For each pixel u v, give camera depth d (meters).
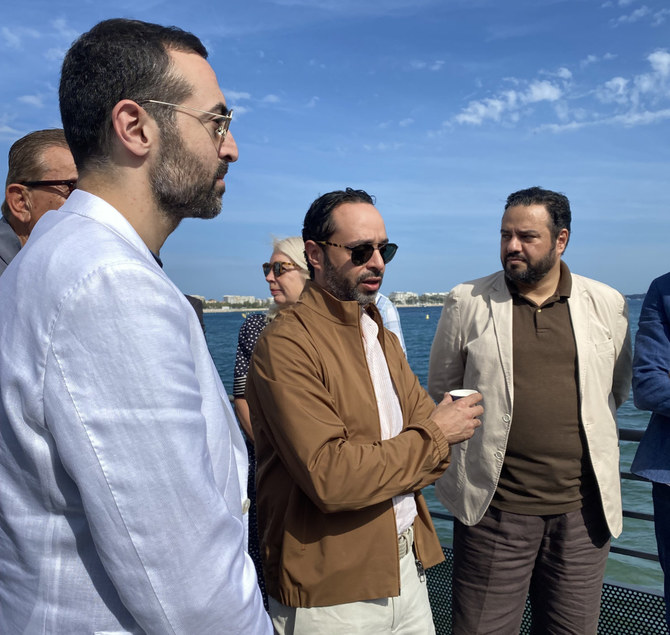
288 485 1.87
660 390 2.42
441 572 3.06
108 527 0.88
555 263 2.74
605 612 2.78
